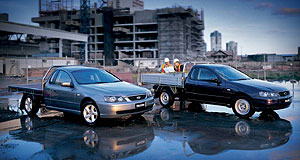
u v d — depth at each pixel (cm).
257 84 753
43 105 823
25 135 569
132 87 710
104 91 648
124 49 9550
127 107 638
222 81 792
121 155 431
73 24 9475
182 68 1043
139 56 9238
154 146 477
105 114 629
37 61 4575
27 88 833
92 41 9912
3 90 1723
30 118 766
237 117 743
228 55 9125
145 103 678
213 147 466
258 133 558
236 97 752
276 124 646
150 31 9012
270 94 699
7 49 6994
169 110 879
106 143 500
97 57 9381
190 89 870
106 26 9425
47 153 448
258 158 407
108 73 820
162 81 962
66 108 726
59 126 655
